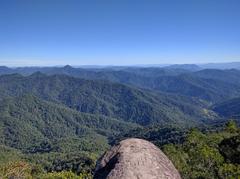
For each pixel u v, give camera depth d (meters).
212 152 33.09
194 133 45.00
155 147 11.09
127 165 9.85
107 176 9.79
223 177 28.27
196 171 29.36
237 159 36.69
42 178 40.94
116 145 11.11
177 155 32.47
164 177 9.81
